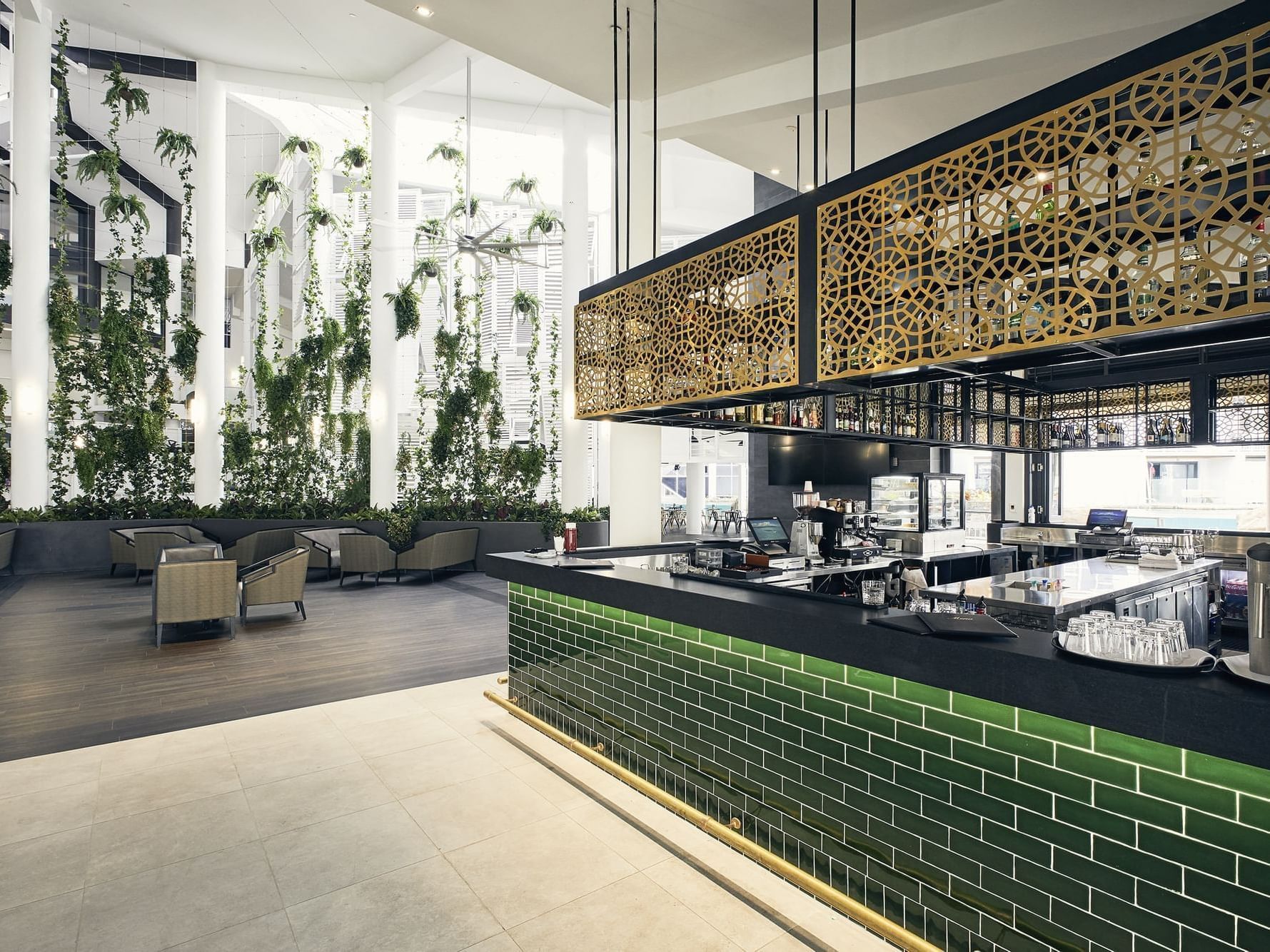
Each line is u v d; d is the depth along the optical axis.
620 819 3.24
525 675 4.68
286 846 2.96
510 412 13.66
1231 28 1.78
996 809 2.15
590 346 4.40
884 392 5.59
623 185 6.04
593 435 13.90
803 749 2.77
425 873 2.77
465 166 12.07
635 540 6.12
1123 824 1.88
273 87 11.41
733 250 3.35
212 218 11.52
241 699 4.90
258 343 12.41
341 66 11.00
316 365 12.54
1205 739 1.59
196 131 11.93
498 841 3.03
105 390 11.56
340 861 2.85
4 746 4.04
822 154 7.06
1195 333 2.46
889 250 2.63
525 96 11.62
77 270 14.78
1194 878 1.75
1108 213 2.04
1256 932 1.65
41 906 2.52
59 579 10.11
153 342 11.98
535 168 15.10
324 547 10.47
